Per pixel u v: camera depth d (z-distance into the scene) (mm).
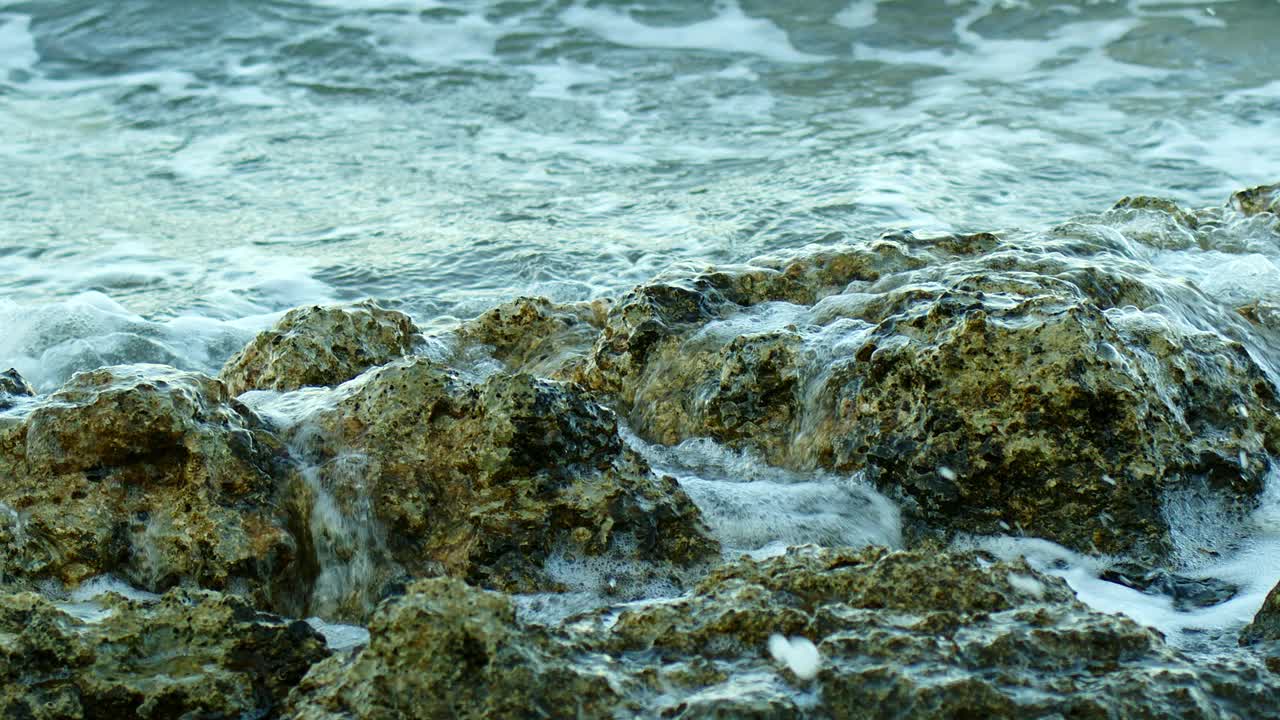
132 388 4410
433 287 8055
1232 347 5273
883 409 4836
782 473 5027
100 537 4277
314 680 3426
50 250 8922
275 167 10672
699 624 3535
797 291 5922
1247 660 3475
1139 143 10734
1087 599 4289
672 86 12734
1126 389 4543
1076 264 5762
